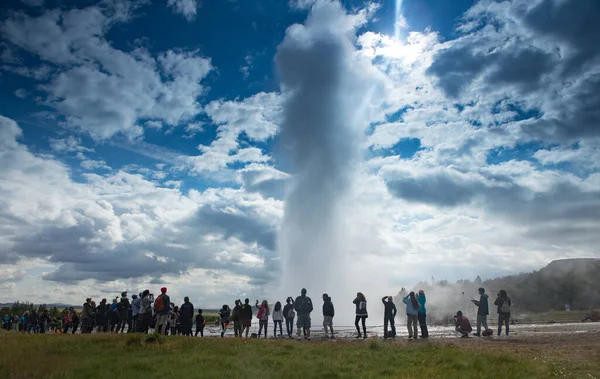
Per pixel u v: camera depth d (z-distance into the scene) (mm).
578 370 14055
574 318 64125
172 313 29750
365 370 13961
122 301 29859
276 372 13828
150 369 14211
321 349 18125
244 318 27047
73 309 36812
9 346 19062
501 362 14906
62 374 13383
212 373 13195
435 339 24422
